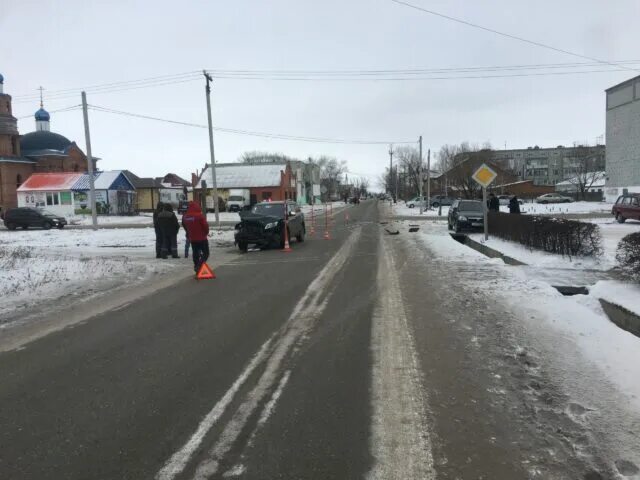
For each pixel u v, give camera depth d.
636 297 7.77
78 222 46.41
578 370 5.22
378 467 3.49
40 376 5.38
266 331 7.01
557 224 13.73
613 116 66.06
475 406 4.44
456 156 84.25
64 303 9.26
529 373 5.20
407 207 70.00
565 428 4.02
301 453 3.69
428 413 4.32
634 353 5.63
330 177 151.12
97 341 6.70
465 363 5.53
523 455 3.63
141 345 6.47
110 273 12.75
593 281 10.08
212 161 33.16
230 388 4.95
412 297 9.06
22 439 3.97
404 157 112.00
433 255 15.19
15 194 64.06
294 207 21.05
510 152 138.25
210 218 48.12
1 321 7.93
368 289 9.93
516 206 23.78
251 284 10.89
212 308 8.59
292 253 16.91
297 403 4.55
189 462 3.59
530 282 9.97
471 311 7.86
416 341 6.37
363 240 21.31
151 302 9.23
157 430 4.09
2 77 63.66
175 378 5.25
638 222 29.36
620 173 64.94
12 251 17.92
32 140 69.44
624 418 4.16
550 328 6.75
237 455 3.67
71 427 4.16
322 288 10.16
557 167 135.88
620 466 3.48
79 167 72.94
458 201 26.00
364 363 5.60
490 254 16.64
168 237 16.31
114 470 3.50
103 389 4.98
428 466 3.50
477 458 3.60
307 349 6.15
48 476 3.44
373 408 4.43
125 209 58.69
